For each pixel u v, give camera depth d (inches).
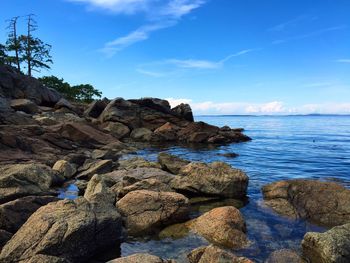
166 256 406.3
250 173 981.8
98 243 411.8
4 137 940.0
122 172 756.6
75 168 870.4
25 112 1692.9
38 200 482.9
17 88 2028.8
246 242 442.3
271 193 633.0
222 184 660.1
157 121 2106.3
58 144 1130.0
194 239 451.8
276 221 530.0
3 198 547.2
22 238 366.6
